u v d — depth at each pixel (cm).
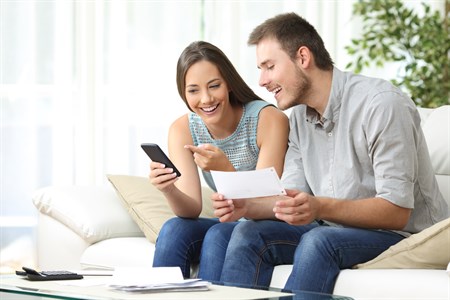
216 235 275
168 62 495
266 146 304
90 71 484
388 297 238
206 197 359
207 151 285
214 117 301
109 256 331
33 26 475
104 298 207
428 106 506
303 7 521
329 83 284
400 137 266
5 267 476
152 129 495
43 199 363
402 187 265
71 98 482
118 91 489
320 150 289
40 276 242
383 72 544
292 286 250
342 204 265
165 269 235
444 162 321
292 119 299
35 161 478
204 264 274
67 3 478
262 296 214
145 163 493
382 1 511
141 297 209
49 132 480
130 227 356
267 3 513
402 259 254
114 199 366
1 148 474
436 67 507
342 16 531
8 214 475
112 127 489
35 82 476
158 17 493
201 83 299
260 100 314
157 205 347
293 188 292
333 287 252
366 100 273
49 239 362
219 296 212
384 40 539
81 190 369
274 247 269
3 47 472
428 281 234
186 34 498
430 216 281
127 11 489
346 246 256
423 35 507
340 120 280
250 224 269
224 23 507
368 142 272
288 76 284
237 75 307
